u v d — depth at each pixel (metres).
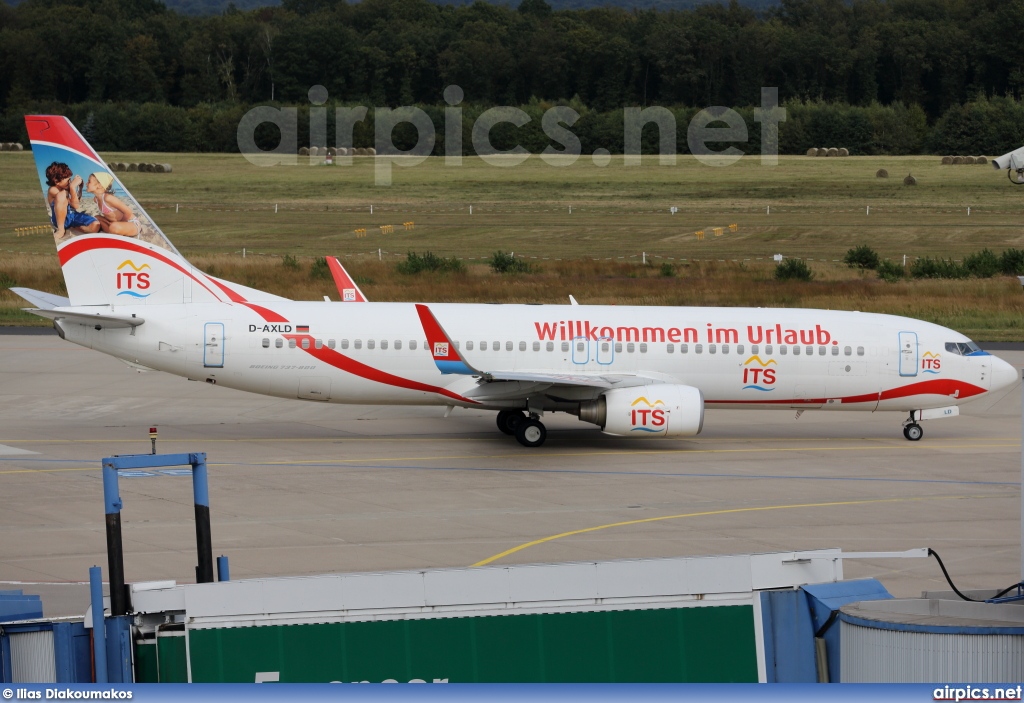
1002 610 36.38
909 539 78.62
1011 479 99.62
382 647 38.91
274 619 38.91
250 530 78.81
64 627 39.38
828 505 88.88
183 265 112.25
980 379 118.75
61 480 92.69
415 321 113.19
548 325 115.38
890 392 118.06
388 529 79.69
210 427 119.25
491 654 38.88
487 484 94.81
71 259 110.38
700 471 101.69
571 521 82.75
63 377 147.50
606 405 108.69
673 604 38.72
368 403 114.81
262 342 110.94
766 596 38.94
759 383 116.88
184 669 39.00
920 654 34.22
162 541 75.31
